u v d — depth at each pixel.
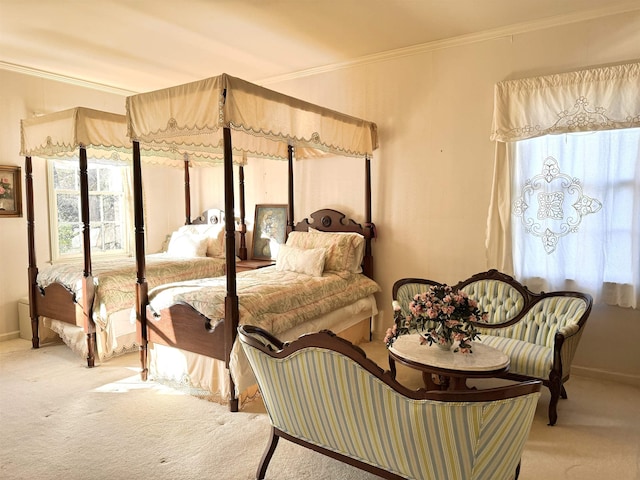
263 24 3.52
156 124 3.03
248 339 2.01
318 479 2.16
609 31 3.28
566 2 3.19
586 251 3.38
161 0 3.10
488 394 1.45
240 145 4.20
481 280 3.60
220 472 2.21
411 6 3.24
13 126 4.39
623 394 3.17
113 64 4.45
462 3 3.19
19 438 2.52
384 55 4.21
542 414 2.87
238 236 5.24
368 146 4.16
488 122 3.79
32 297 4.12
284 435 2.12
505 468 1.60
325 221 4.61
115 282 3.83
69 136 3.61
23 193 4.46
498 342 3.13
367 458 1.84
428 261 4.16
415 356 2.61
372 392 1.64
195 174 5.84
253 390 3.03
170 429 2.63
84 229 3.63
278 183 5.11
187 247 5.02
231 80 2.67
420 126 4.12
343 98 4.52
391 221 4.33
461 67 3.88
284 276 3.79
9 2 3.10
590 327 3.48
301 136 3.29
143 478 2.16
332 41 3.91
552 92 3.39
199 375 3.06
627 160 3.24
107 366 3.66
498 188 3.70
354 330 4.15
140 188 3.30
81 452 2.38
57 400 3.01
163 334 3.22
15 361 3.77
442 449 1.56
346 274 4.05
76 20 3.41
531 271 3.59
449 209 4.03
